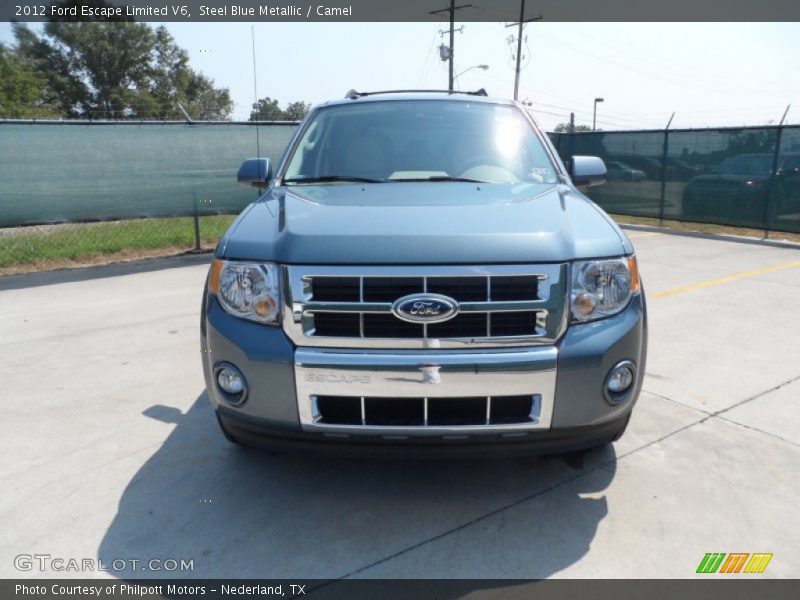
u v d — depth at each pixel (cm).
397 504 274
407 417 240
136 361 459
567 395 237
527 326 237
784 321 546
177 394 397
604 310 245
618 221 1305
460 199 289
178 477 296
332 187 323
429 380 230
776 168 1032
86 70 5219
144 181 875
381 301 233
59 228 959
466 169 346
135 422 356
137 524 260
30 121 784
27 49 5028
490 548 245
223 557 240
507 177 340
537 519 263
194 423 354
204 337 257
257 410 244
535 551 243
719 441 328
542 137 377
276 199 305
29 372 438
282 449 252
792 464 305
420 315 231
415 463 308
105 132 838
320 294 237
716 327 530
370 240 239
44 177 802
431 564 236
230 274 249
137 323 563
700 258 862
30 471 302
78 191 827
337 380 233
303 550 244
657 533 253
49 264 851
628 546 245
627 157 1294
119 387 409
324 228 249
